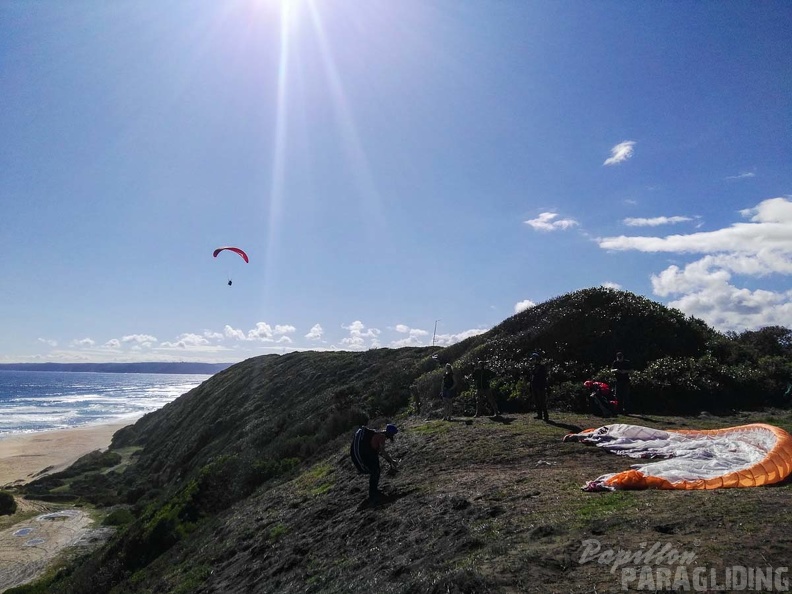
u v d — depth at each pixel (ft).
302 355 156.25
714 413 49.32
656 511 17.48
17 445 196.44
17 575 68.49
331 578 21.43
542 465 29.43
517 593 13.73
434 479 30.55
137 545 54.19
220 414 128.67
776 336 73.72
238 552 34.71
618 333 65.31
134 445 173.58
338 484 38.78
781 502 17.15
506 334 75.72
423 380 74.08
